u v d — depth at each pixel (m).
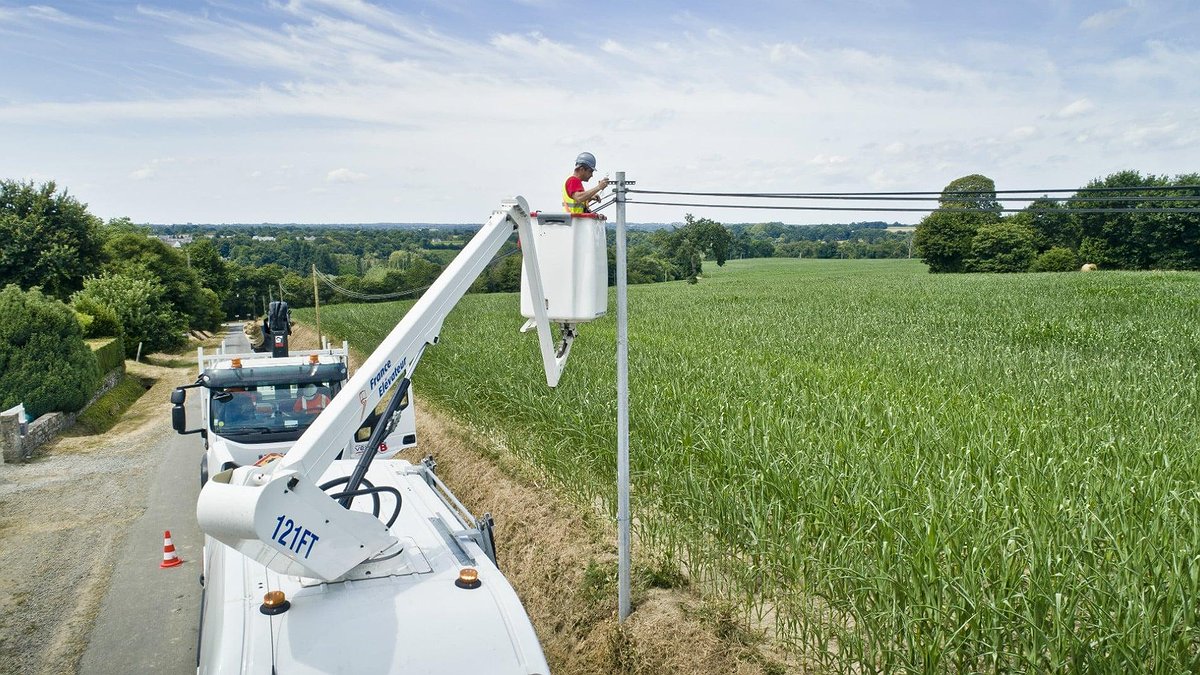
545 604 8.15
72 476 14.98
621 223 6.66
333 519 4.61
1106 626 4.30
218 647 4.29
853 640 5.21
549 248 6.22
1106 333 17.55
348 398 4.75
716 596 6.82
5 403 19.83
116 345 29.81
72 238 45.44
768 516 6.77
